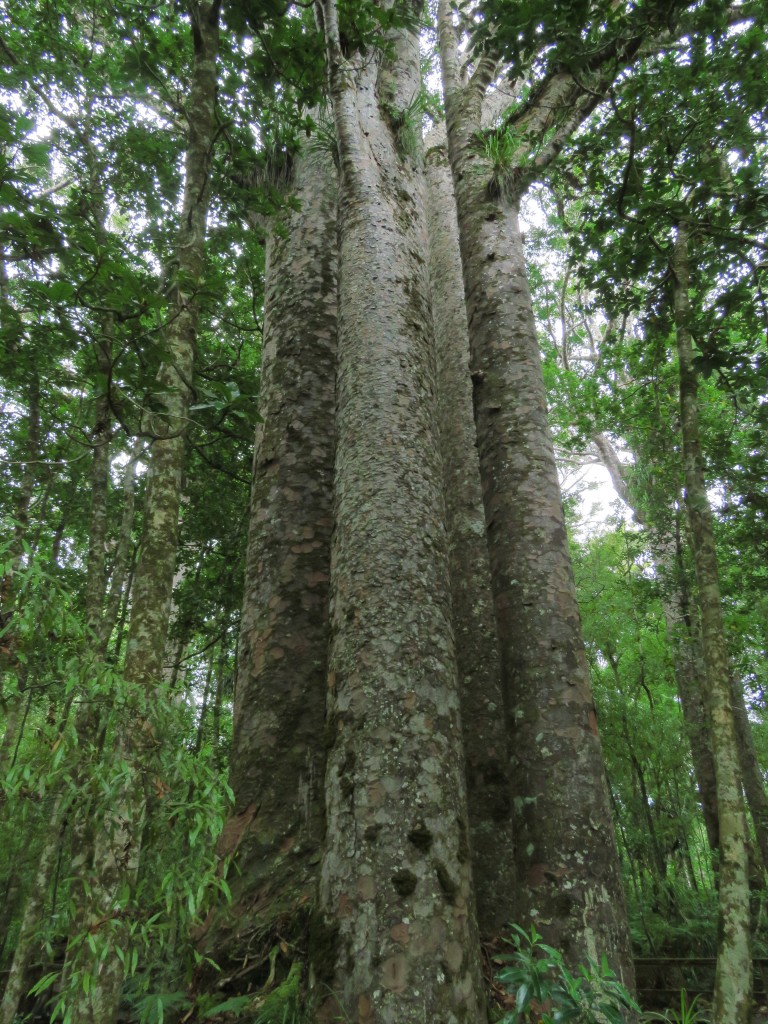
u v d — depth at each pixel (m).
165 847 2.13
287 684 4.34
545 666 3.70
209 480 9.14
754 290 6.72
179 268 3.70
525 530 4.19
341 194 4.97
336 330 5.77
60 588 2.05
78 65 6.93
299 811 3.88
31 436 7.05
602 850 3.19
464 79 9.70
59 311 3.04
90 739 2.16
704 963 4.96
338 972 2.50
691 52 5.56
